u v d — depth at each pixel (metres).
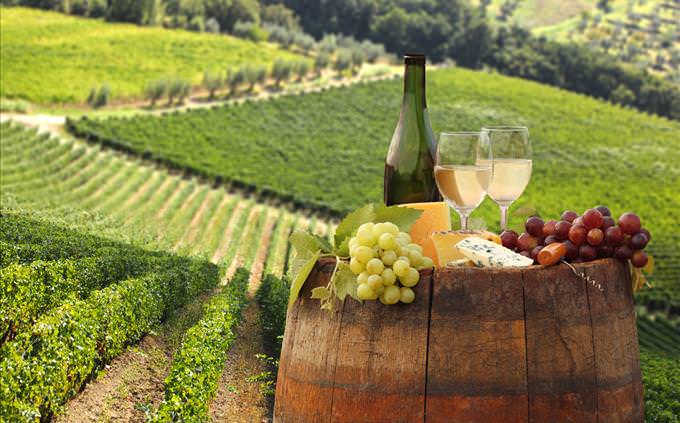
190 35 101.50
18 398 6.22
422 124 2.90
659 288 41.09
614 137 85.56
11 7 101.12
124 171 46.41
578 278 2.32
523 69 115.88
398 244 2.31
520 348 2.26
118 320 9.48
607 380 2.34
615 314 2.38
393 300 2.28
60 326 7.35
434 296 2.28
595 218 2.46
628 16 189.12
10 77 77.31
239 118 72.12
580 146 80.75
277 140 70.44
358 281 2.32
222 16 113.06
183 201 42.06
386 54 112.75
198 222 38.28
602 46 165.62
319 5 129.62
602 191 67.25
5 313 9.16
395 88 86.88
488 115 87.12
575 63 116.12
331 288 2.37
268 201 47.97
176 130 65.94
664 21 189.00
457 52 119.31
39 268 10.22
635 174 74.62
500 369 2.26
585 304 2.32
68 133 55.56
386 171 2.97
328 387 2.38
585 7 196.00
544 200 63.09
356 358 2.34
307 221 45.25
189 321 12.97
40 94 72.69
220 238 34.97
